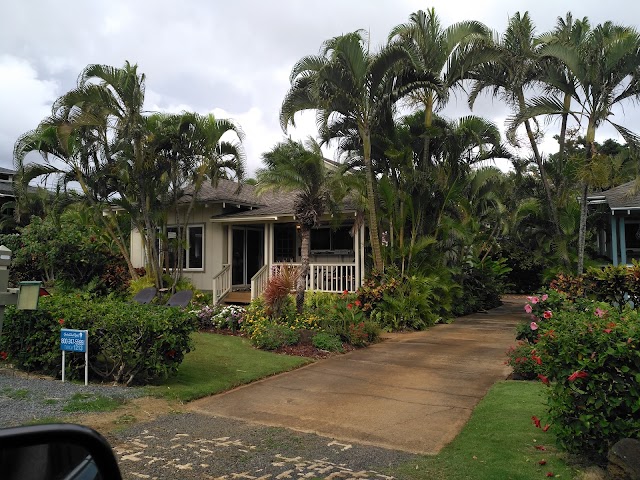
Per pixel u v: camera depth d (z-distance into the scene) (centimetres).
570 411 414
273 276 1312
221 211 1698
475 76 1409
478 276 1806
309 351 958
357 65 1159
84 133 1374
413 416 586
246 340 1065
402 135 1390
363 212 1377
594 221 1728
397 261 1370
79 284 1480
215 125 1435
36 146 1377
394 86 1242
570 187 1678
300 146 1144
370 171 1265
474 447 469
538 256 1831
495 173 1575
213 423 560
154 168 1404
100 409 586
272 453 468
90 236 1518
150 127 1398
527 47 1311
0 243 1505
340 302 1166
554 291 805
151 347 688
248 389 716
